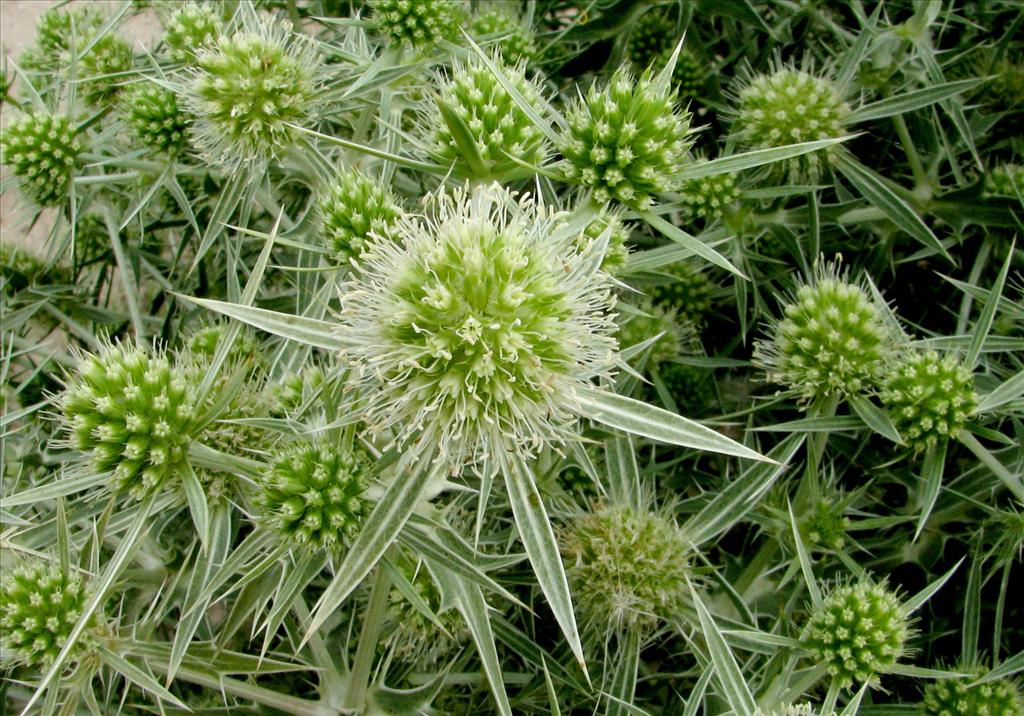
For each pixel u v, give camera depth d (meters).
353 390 0.10
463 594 0.10
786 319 0.12
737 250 0.14
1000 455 0.13
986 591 0.14
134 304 0.15
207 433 0.10
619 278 0.13
